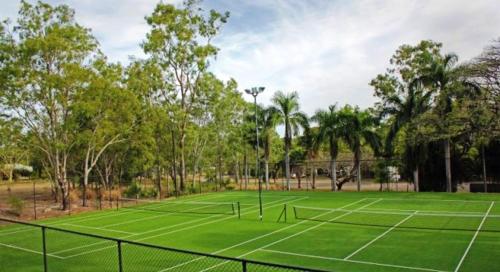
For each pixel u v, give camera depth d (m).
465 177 39.50
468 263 13.56
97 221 26.56
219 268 14.06
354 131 41.72
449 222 20.86
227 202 34.22
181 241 19.06
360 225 21.00
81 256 16.66
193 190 44.84
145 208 32.41
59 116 33.19
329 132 42.28
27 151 48.03
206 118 51.59
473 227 19.30
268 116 46.25
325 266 13.92
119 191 41.06
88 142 36.09
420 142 34.62
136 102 36.78
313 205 30.02
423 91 37.69
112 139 38.34
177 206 33.00
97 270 14.56
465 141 35.19
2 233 23.06
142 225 24.16
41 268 15.23
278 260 14.98
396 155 42.19
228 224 22.95
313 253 15.73
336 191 40.53
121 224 24.88
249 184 57.38
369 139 41.75
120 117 37.59
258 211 27.80
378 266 13.66
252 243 17.89
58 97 30.97
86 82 32.25
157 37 43.94
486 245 15.77
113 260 15.79
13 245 19.41
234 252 16.47
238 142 54.34
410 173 40.91
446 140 33.97
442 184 39.12
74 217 28.92
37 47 29.30
